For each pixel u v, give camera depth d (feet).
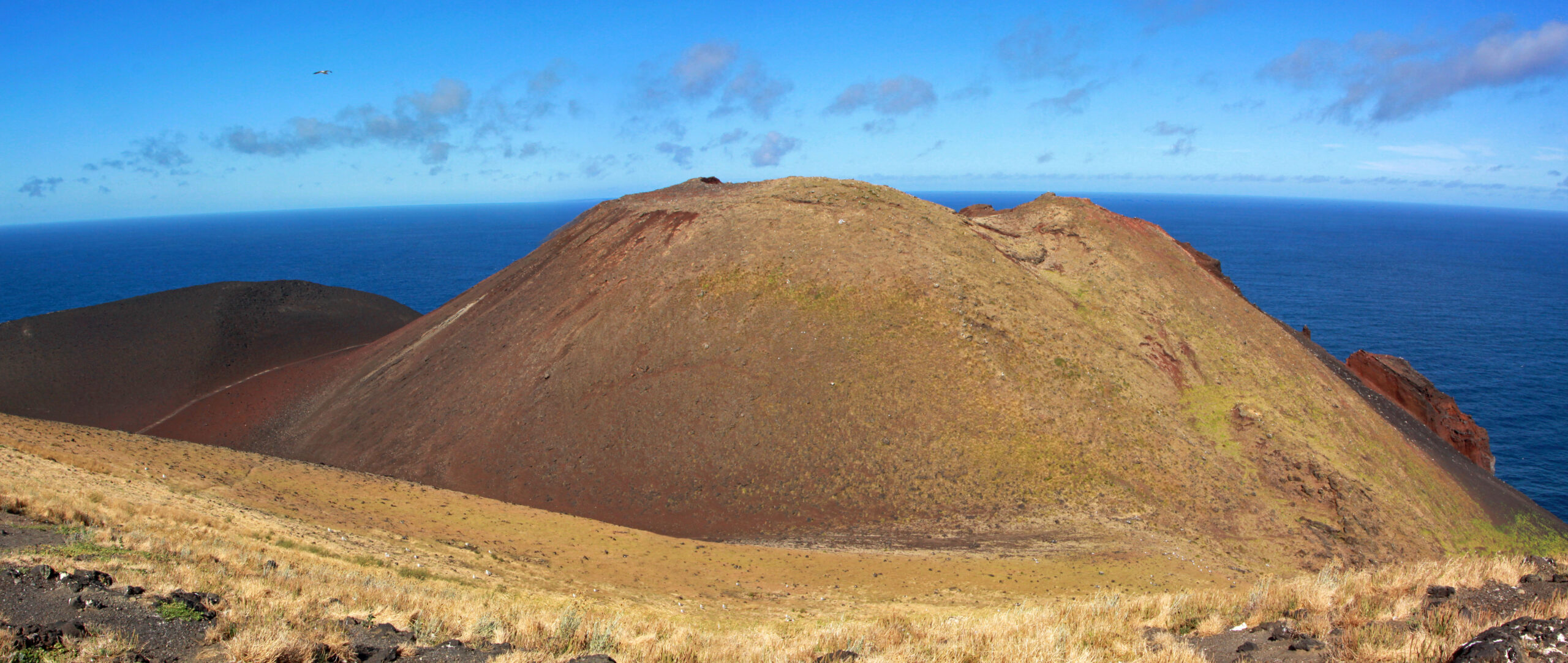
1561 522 175.52
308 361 287.28
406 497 125.39
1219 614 46.55
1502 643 28.81
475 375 201.26
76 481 82.17
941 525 132.87
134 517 70.49
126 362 276.62
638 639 45.62
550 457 167.12
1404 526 143.43
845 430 155.94
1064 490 138.21
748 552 114.93
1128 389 167.02
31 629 32.04
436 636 41.47
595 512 151.12
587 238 247.70
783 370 170.19
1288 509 142.20
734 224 212.84
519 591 79.20
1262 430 163.32
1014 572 105.50
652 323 189.16
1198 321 211.82
